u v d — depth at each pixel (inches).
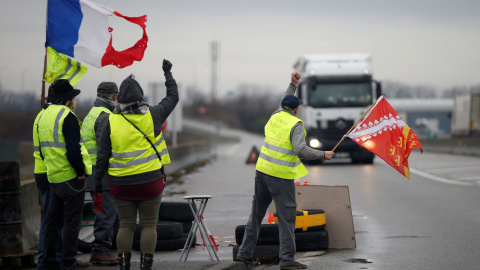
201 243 909.2
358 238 912.3
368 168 2400.3
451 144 3432.6
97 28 680.4
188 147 2849.4
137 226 841.5
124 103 570.6
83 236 988.6
